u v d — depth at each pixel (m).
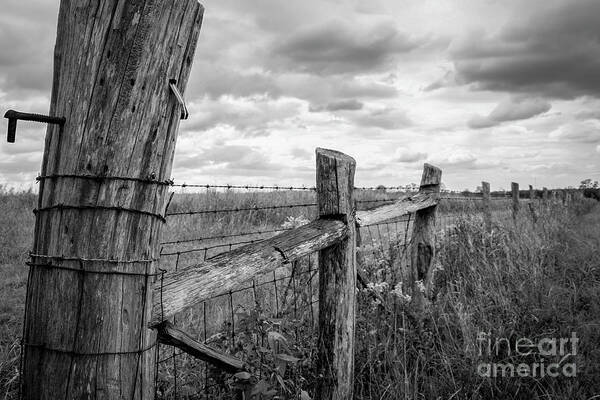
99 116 1.63
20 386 1.68
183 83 1.77
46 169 1.73
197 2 1.76
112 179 1.63
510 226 7.44
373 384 3.14
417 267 4.82
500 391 3.09
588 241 7.95
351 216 2.81
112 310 1.63
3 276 5.71
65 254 1.62
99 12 1.63
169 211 9.98
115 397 1.64
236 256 2.14
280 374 2.25
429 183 4.82
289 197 12.97
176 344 1.94
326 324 2.77
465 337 3.50
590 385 3.19
